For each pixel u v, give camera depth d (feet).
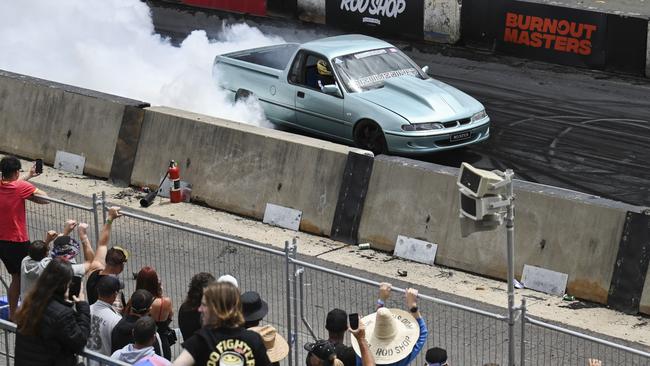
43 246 58.85
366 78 108.99
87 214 90.99
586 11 135.33
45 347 46.11
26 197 69.26
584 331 72.64
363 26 157.79
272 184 94.22
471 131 105.70
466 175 54.03
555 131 116.26
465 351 66.80
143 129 103.30
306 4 163.73
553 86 131.64
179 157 100.42
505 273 81.25
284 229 92.73
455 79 136.26
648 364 68.18
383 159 88.38
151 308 55.67
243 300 49.37
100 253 60.13
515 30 142.41
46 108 109.91
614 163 107.24
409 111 103.71
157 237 86.89
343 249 88.02
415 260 85.25
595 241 77.56
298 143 93.15
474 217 53.83
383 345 51.62
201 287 52.70
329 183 90.84
